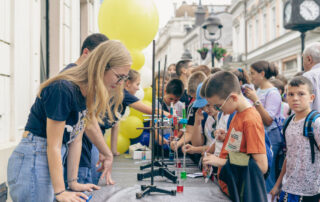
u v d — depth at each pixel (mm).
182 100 2930
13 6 2369
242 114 1524
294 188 2049
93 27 5168
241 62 24125
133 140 3373
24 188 1289
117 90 1419
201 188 1545
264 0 19953
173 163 2211
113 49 1238
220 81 1524
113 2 3043
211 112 2049
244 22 23906
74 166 1488
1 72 2232
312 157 1976
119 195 1407
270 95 2713
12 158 1328
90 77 1229
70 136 1347
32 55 2715
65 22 3719
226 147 1579
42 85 1243
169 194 1435
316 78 2320
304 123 2004
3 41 2258
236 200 1387
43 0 3307
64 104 1200
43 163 1299
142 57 3188
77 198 1260
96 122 1635
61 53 3531
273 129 2621
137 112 3262
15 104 2385
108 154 1677
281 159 2617
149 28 3092
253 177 1422
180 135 2438
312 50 2488
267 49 19844
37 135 1309
